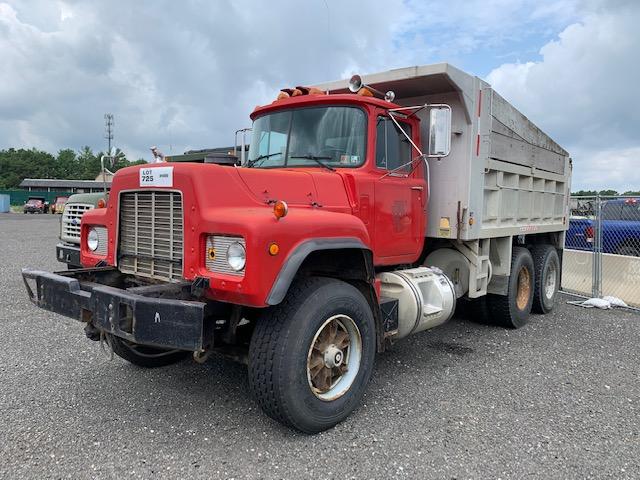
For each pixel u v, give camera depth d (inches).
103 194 261.4
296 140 187.8
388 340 178.2
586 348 230.2
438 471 122.1
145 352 183.3
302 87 190.4
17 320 252.7
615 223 440.8
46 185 3324.3
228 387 172.2
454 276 235.8
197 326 119.0
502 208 252.1
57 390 166.9
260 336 133.3
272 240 125.2
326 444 134.5
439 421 149.6
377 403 162.1
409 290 180.1
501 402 164.7
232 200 138.4
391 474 120.5
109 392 165.8
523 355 217.5
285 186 153.3
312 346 136.2
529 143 277.0
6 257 507.2
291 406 131.7
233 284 124.7
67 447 130.0
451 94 216.1
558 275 325.7
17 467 120.2
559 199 330.6
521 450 133.0
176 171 138.5
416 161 202.8
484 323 274.5
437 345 231.1
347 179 171.8
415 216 203.2
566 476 121.1
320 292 138.9
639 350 228.7
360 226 152.5
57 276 144.9
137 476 117.6
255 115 205.3
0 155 4928.6
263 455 128.0
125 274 162.1
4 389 166.7
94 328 160.7
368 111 179.0
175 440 134.9
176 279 142.0
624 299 353.1
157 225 146.8
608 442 138.5
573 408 161.2
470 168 215.0
